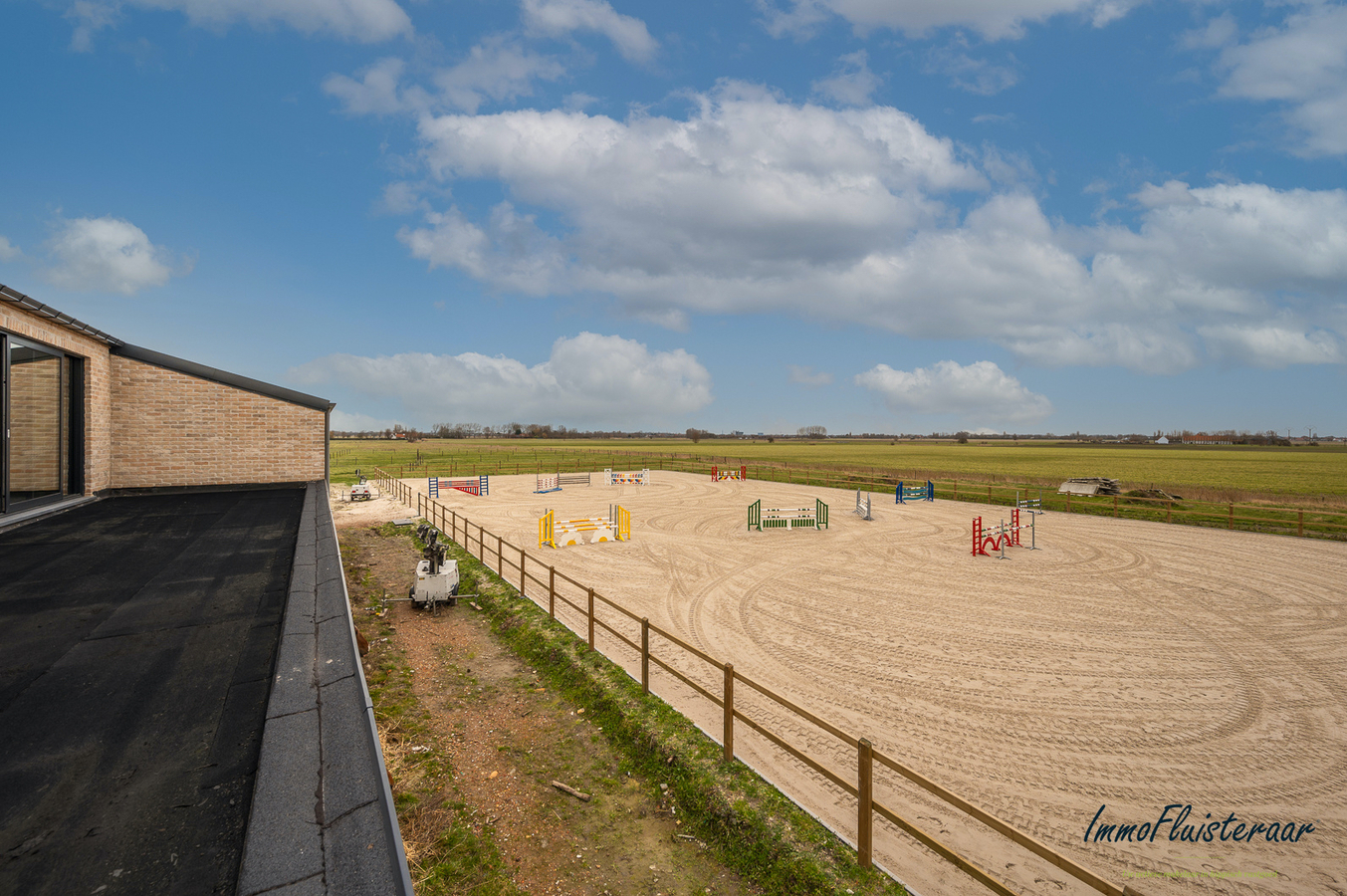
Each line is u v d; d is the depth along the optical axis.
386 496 36.12
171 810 3.21
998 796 6.69
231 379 16.20
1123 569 17.45
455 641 11.04
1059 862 3.74
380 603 13.16
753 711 8.62
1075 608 13.69
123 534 9.92
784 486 44.03
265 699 4.43
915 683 9.66
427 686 9.05
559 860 5.52
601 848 5.71
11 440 11.07
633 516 28.25
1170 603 14.07
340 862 2.83
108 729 3.97
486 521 26.31
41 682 4.57
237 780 3.51
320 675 4.72
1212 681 9.80
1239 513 26.75
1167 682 9.75
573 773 6.94
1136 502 30.53
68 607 6.25
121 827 3.06
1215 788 6.88
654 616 13.00
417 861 5.38
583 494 38.22
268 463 16.55
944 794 4.44
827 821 6.20
